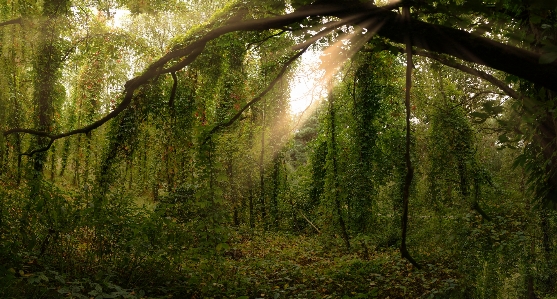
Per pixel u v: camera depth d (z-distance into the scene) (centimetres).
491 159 1286
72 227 528
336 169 1342
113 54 1291
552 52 161
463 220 624
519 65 218
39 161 1152
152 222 575
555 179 293
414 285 608
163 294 534
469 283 560
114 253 565
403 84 1266
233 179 1525
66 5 1057
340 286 630
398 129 1337
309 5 284
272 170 1842
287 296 582
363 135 1330
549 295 668
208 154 518
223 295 555
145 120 1134
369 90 1307
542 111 242
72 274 507
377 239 1129
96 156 1180
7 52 1202
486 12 223
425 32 237
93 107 1730
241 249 1021
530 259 623
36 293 417
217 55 560
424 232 750
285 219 1750
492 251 560
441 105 1149
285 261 839
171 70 371
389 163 1334
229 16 449
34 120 1185
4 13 1166
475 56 229
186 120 1219
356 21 264
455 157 1110
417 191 1180
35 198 508
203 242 551
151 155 1452
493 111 259
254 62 1548
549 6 199
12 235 506
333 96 1355
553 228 602
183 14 1328
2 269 405
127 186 1321
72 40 1234
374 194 1308
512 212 656
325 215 1330
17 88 1265
